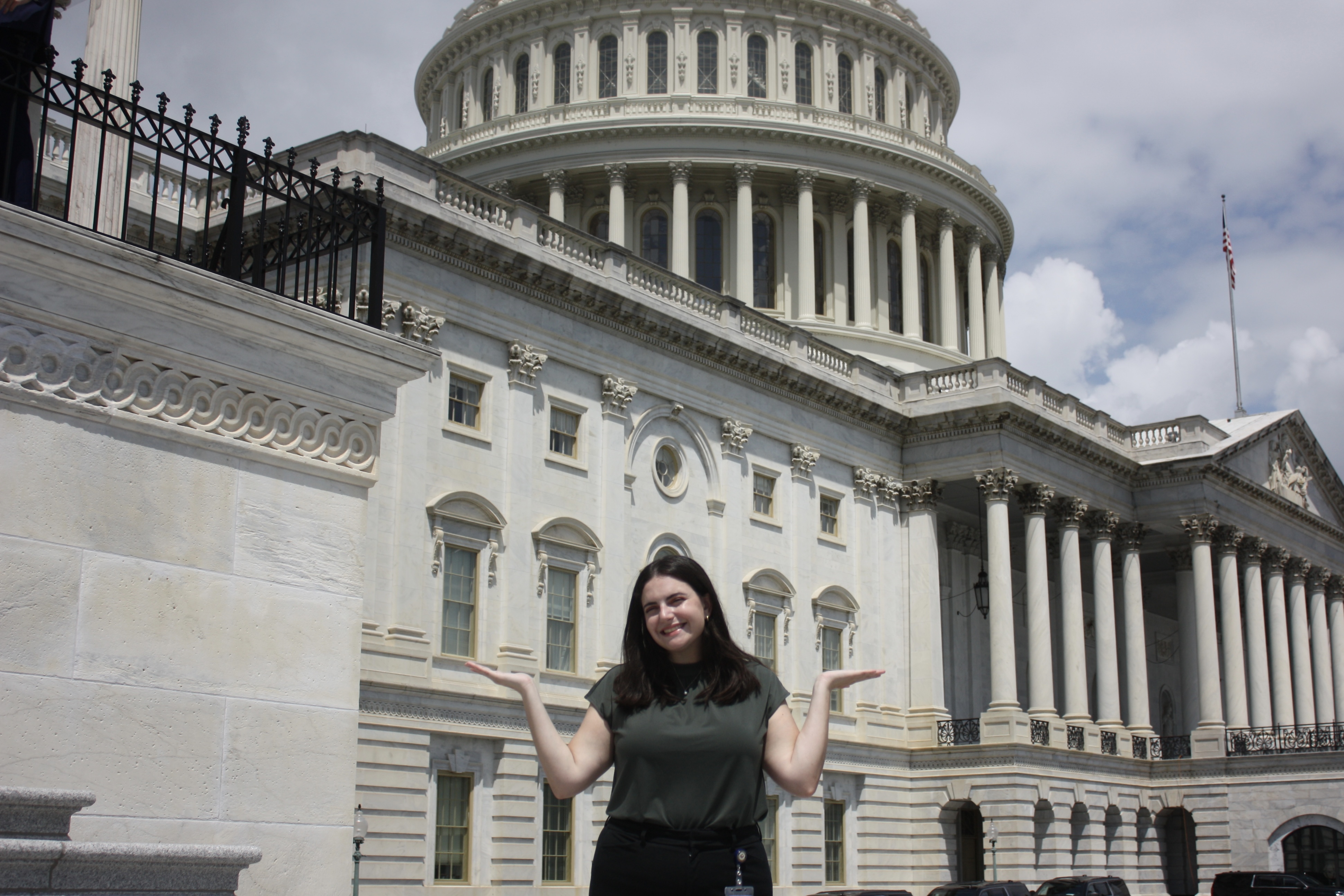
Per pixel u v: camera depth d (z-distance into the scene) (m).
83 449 10.91
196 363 11.61
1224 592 69.38
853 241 85.19
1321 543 80.25
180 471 11.46
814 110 84.56
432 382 41.78
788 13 86.31
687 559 7.34
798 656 53.97
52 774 10.34
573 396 46.72
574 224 83.94
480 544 42.41
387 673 38.59
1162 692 84.81
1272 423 74.69
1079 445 63.56
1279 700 73.00
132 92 11.86
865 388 60.06
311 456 12.38
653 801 6.99
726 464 52.59
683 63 84.62
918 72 92.38
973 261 90.38
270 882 11.38
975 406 59.66
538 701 7.30
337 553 12.45
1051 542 72.69
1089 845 60.16
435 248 42.12
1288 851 63.12
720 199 83.94
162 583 11.20
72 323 10.88
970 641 65.88
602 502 46.94
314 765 11.88
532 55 86.38
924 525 60.94
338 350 12.52
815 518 56.41
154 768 10.88
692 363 51.66
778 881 50.69
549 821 43.12
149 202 39.00
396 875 37.94
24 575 10.45
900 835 57.16
